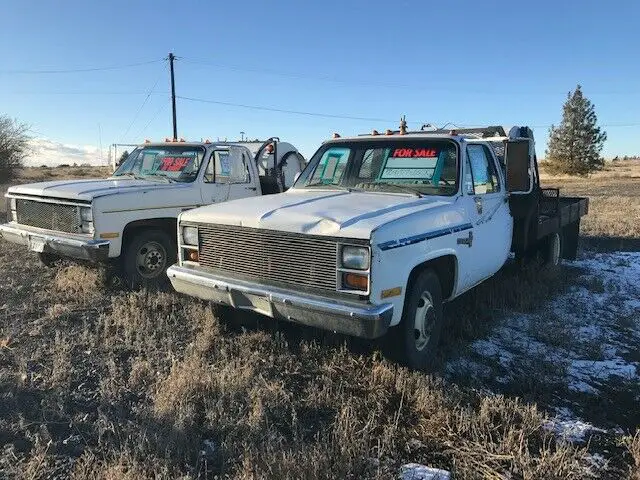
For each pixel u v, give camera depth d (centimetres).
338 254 416
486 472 337
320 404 414
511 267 812
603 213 1705
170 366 472
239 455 340
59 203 688
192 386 418
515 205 678
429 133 618
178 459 335
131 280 702
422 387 430
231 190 826
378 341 483
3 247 979
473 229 552
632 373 494
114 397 416
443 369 482
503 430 386
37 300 651
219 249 495
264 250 458
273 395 417
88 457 330
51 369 459
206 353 502
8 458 330
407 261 435
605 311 679
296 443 346
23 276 763
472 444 365
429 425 388
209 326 549
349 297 414
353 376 464
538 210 721
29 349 503
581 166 6119
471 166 571
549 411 418
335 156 611
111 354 496
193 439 354
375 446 358
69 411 395
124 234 700
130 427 366
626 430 395
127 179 815
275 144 937
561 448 347
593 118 6119
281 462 320
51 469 322
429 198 522
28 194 731
